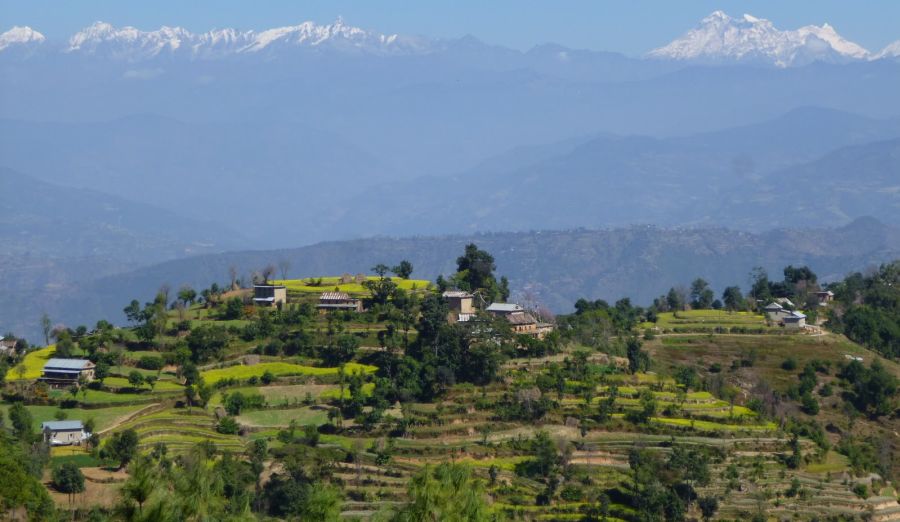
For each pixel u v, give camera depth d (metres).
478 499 139.00
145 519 124.75
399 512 137.25
